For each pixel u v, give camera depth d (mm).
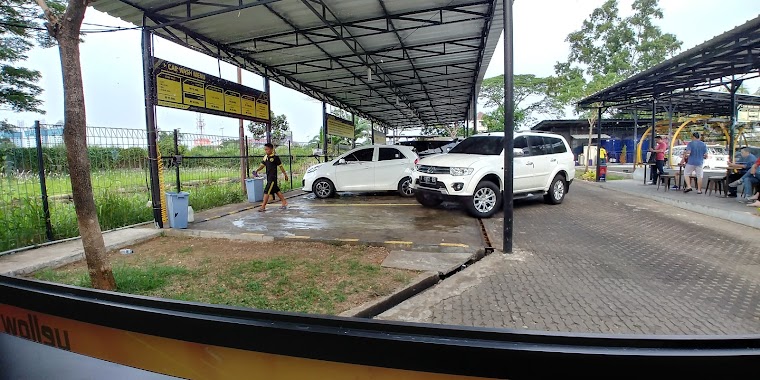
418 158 11875
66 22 3928
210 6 7598
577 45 31016
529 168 9031
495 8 7840
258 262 5418
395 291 4324
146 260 5777
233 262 5520
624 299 4070
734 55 9008
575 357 839
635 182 15266
